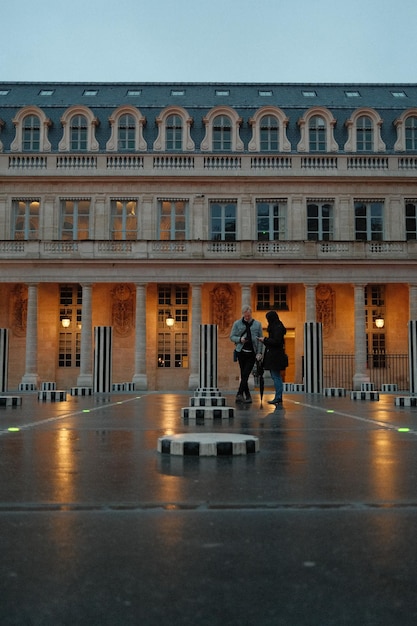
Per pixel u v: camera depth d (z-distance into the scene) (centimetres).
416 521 417
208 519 421
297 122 4291
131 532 388
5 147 4222
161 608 271
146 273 3859
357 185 4141
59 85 4728
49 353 4091
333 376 4094
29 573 314
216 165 4141
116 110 4206
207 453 709
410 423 1160
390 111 4403
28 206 4153
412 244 3891
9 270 3859
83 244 3869
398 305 4175
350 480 565
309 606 274
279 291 4184
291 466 640
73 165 4122
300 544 363
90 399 2258
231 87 4738
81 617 263
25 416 1337
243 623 257
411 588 295
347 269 3881
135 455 718
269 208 4169
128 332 4119
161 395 2750
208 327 2622
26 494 502
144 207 4106
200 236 4081
